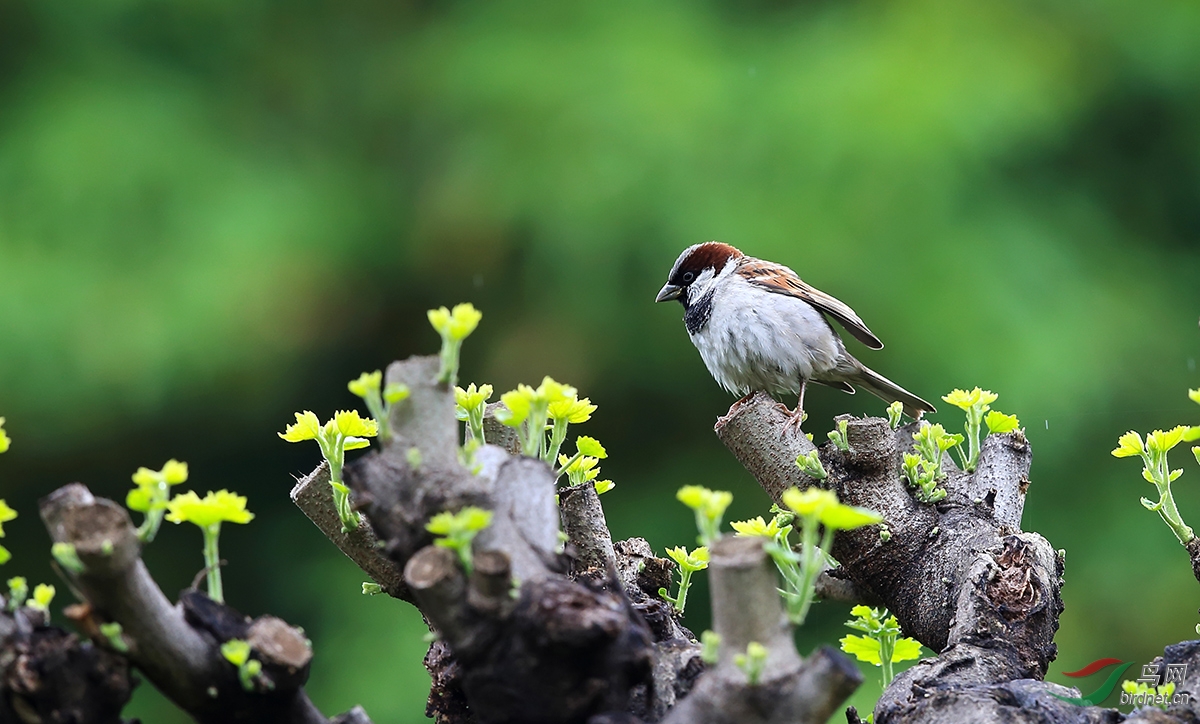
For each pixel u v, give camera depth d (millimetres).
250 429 12953
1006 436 4164
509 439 3391
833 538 3910
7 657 2279
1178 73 13039
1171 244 13328
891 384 6965
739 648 2166
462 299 12984
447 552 2295
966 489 4027
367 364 13320
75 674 2289
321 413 13305
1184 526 3355
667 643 2939
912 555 3846
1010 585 3580
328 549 12641
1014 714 2928
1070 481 11367
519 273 12688
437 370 2443
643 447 12641
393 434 2430
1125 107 13422
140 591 2283
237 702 2410
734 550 2182
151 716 10555
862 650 3604
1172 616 10891
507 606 2283
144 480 2270
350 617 11805
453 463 2434
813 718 2131
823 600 4176
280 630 2412
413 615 11578
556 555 2502
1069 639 10875
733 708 2145
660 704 2809
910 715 3092
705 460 12508
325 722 2523
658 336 12148
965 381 11289
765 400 3957
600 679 2318
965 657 3395
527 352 12297
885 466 3914
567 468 3395
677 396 12484
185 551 12633
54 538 2273
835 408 12109
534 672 2289
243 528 12797
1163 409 11680
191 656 2363
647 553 3715
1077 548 11172
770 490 3953
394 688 11039
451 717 3064
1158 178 13406
